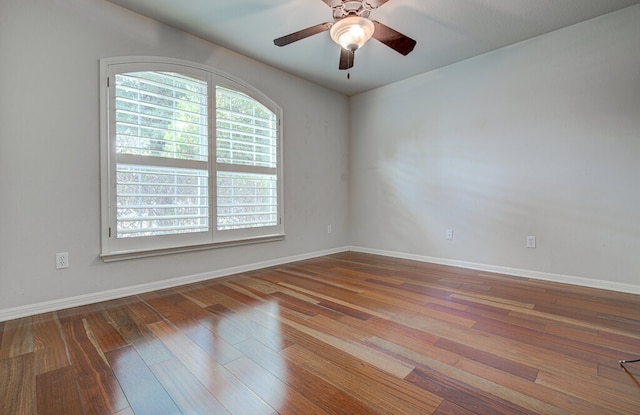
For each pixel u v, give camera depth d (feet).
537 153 9.66
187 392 4.15
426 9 8.08
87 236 7.57
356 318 6.63
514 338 5.66
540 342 5.50
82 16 7.48
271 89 11.57
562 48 9.12
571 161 9.08
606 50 8.46
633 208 8.21
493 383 4.31
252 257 11.11
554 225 9.41
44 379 4.45
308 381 4.38
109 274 7.92
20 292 6.73
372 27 6.88
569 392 4.10
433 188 12.19
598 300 7.68
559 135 9.26
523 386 4.23
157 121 8.67
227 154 10.26
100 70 7.72
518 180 10.05
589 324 6.26
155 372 4.62
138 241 8.34
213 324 6.35
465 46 10.12
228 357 5.05
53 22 7.10
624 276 8.36
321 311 7.06
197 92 9.47
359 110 14.67
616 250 8.46
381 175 13.93
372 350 5.25
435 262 12.20
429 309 7.13
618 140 8.38
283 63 11.32
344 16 7.25
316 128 13.44
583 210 8.93
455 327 6.15
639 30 8.02
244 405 3.89
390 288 8.80
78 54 7.43
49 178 7.06
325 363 4.85
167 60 8.82
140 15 8.36
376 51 10.44
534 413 3.70
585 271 8.93
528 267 9.94
